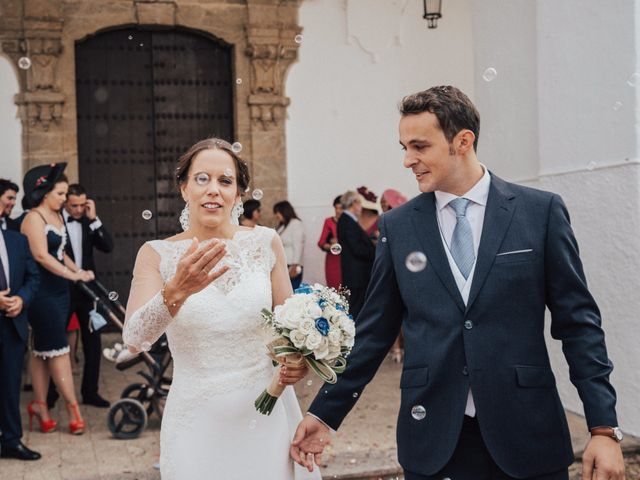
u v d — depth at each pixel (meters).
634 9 5.21
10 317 5.16
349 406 2.71
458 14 10.61
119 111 10.13
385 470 4.86
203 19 10.02
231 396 2.69
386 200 8.88
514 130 6.65
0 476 4.89
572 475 4.87
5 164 9.43
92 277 6.27
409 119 2.54
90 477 4.85
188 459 2.66
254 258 2.86
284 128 10.23
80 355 9.23
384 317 2.72
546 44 6.04
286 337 2.50
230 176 2.79
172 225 10.30
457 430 2.46
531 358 2.46
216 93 10.39
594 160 5.64
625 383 5.48
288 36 10.16
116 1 9.77
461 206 2.58
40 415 5.91
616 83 5.39
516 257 2.48
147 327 2.47
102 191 10.11
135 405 5.73
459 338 2.48
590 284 5.74
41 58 9.48
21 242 5.27
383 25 10.42
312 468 2.70
